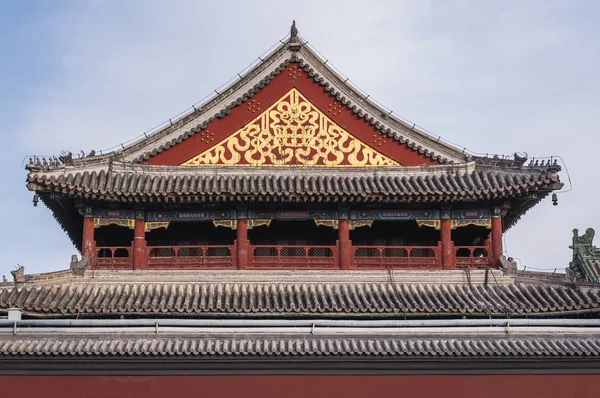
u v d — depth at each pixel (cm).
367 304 3209
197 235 3700
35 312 3131
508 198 3459
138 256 3412
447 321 3134
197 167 3491
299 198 3362
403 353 3042
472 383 3108
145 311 3144
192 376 3073
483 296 3328
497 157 3538
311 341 3067
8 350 2980
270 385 3077
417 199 3394
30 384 3036
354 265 3469
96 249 3425
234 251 3447
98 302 3192
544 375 3119
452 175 3528
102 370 3053
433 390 3095
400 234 3741
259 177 3459
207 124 3534
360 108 3550
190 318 3206
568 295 3281
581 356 3081
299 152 3519
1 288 3203
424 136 3559
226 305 3188
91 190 3297
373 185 3406
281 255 3672
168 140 3522
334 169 3500
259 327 3091
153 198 3341
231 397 3062
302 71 3578
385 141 3553
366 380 3097
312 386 3081
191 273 3353
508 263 3428
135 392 3050
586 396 3108
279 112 3550
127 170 3478
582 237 4025
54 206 3528
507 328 3133
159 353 3000
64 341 3041
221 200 3372
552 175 3347
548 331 3145
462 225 3506
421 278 3403
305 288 3344
